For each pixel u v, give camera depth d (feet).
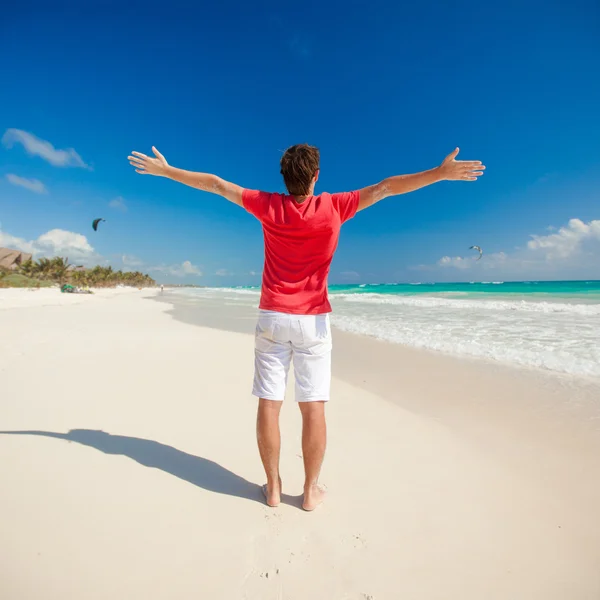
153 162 6.51
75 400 11.60
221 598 4.52
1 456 7.88
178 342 23.08
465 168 5.60
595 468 7.78
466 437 9.41
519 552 5.36
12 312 42.39
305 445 6.25
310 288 6.16
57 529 5.68
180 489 6.90
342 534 5.72
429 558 5.22
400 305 56.34
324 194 6.17
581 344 20.68
